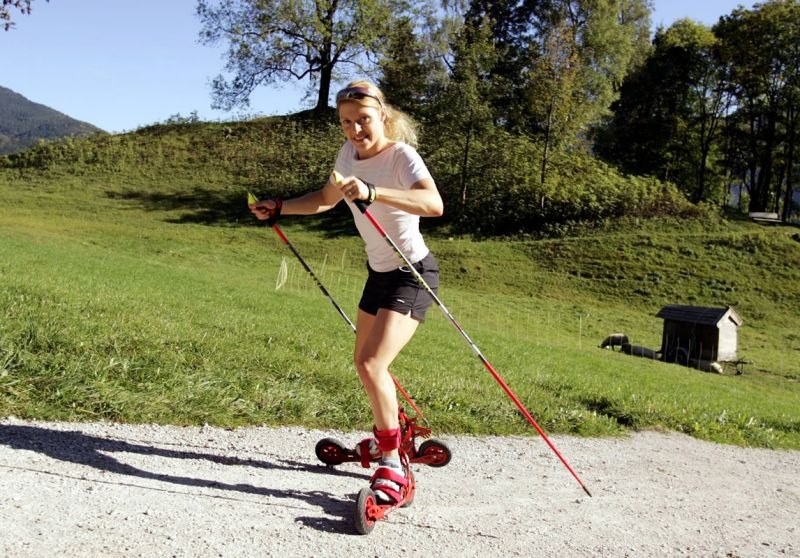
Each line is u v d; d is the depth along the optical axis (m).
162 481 3.79
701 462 6.48
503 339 17.00
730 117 53.94
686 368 20.48
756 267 32.31
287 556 3.16
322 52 50.72
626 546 3.93
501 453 5.64
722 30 53.09
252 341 8.35
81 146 47.62
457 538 3.67
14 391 4.54
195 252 30.52
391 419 3.79
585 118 45.72
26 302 7.70
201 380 5.58
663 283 31.11
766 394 17.77
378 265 3.93
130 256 26.12
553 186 40.16
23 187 41.38
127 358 5.65
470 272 31.58
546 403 7.66
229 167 45.44
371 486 3.73
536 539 3.82
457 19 52.06
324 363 7.53
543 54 43.78
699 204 40.12
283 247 33.41
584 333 24.70
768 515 5.00
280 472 4.30
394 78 49.25
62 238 29.20
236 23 49.34
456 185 41.25
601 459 5.96
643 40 56.66
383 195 3.51
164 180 43.59
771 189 59.03
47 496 3.33
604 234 36.56
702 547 4.10
